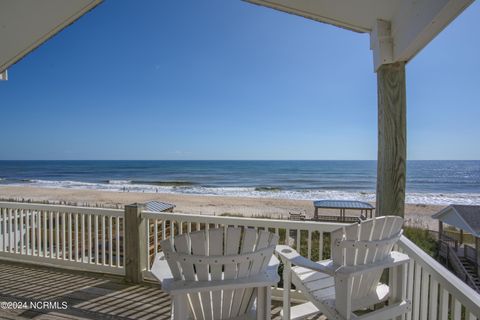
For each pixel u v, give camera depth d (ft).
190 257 4.04
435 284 4.42
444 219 28.63
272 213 51.21
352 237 4.70
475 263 22.71
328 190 83.61
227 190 84.12
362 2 6.07
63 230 10.93
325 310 4.91
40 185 94.48
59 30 7.09
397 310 5.09
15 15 6.31
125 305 7.96
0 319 7.16
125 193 74.59
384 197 6.48
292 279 6.27
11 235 11.58
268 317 4.46
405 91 6.46
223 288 4.17
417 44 5.47
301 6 6.55
